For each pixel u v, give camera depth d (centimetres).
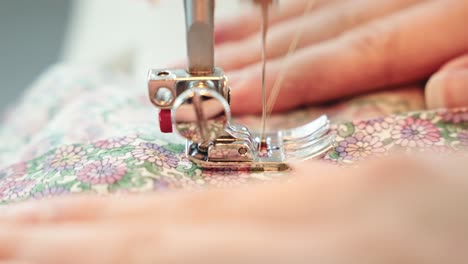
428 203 8
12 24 38
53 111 18
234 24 19
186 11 11
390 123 13
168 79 11
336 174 9
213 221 9
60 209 9
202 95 10
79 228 9
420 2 17
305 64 16
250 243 8
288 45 17
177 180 11
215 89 11
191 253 8
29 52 36
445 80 15
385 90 17
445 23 16
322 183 9
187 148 12
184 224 9
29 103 19
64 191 11
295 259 8
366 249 8
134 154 12
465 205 8
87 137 13
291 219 8
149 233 8
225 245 8
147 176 11
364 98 17
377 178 9
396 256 7
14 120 19
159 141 13
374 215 8
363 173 9
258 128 15
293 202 9
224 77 11
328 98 17
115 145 13
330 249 8
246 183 12
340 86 17
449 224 8
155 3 23
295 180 9
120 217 9
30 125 18
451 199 8
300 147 13
